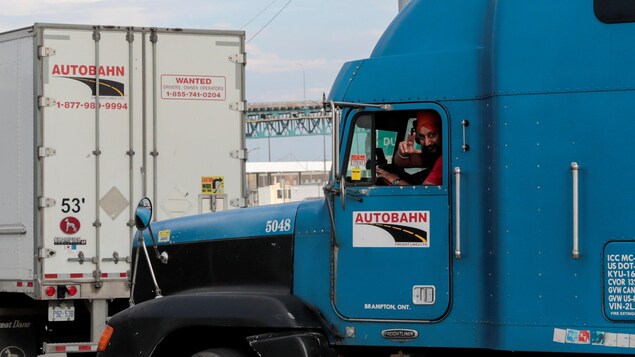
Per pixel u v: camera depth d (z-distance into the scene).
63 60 14.84
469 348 9.02
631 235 8.36
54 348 14.74
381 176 9.19
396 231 9.08
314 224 9.50
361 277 9.16
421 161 9.12
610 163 8.44
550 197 8.56
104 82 15.02
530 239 8.58
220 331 9.71
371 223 9.15
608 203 8.43
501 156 8.67
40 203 14.60
